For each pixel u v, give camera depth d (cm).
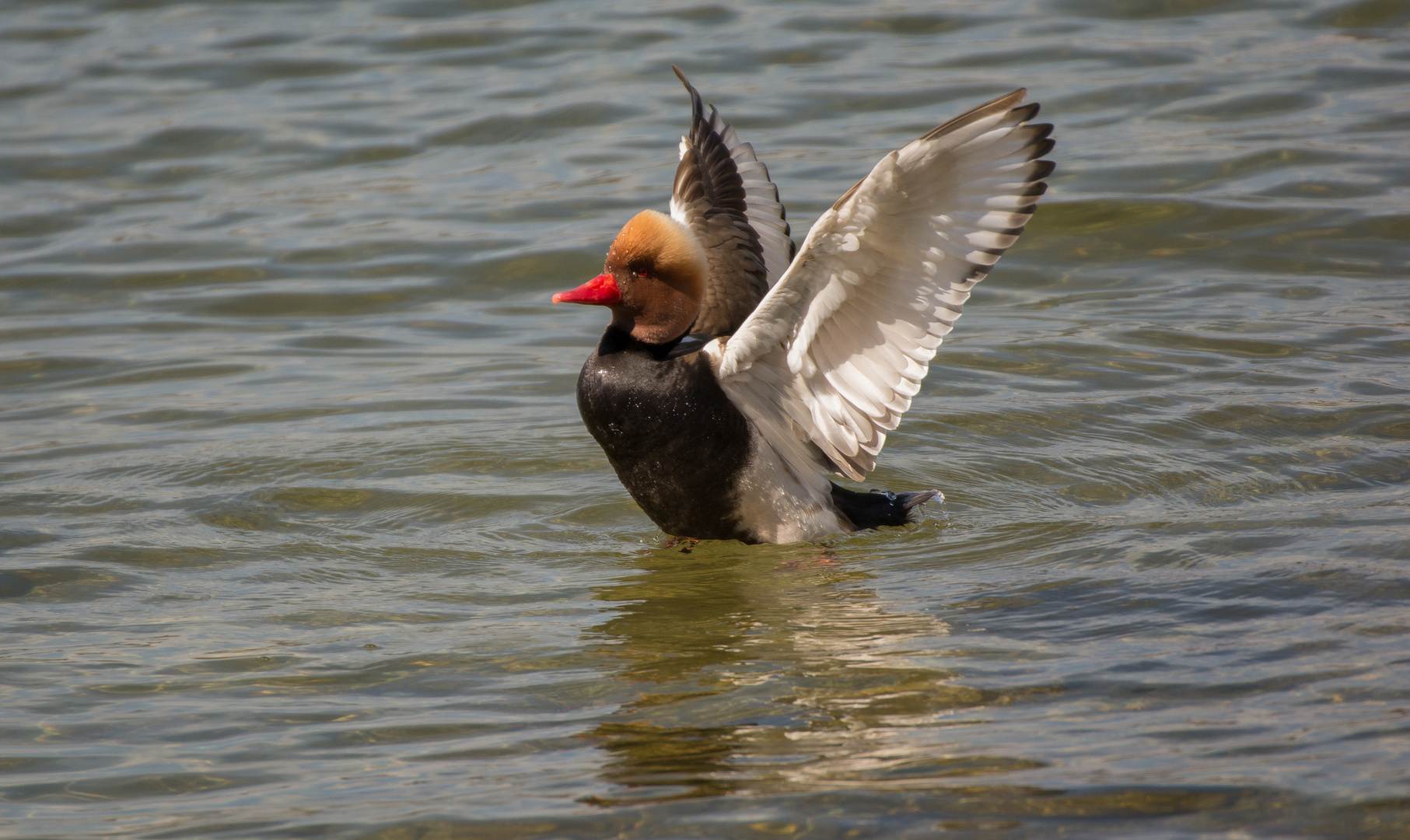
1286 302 1411
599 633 811
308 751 667
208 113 2025
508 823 584
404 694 731
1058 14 2239
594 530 1015
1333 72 1950
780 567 930
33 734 691
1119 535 938
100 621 844
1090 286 1498
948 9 2284
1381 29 2112
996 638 766
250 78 2145
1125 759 607
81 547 962
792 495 973
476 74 2122
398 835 578
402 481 1089
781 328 905
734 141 1084
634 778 622
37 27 2388
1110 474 1064
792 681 721
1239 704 657
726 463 949
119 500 1048
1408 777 575
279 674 761
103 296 1534
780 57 2111
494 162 1845
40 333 1438
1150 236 1581
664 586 896
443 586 902
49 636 820
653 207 1652
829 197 1588
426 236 1644
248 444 1155
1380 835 536
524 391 1276
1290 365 1249
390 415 1221
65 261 1617
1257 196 1631
